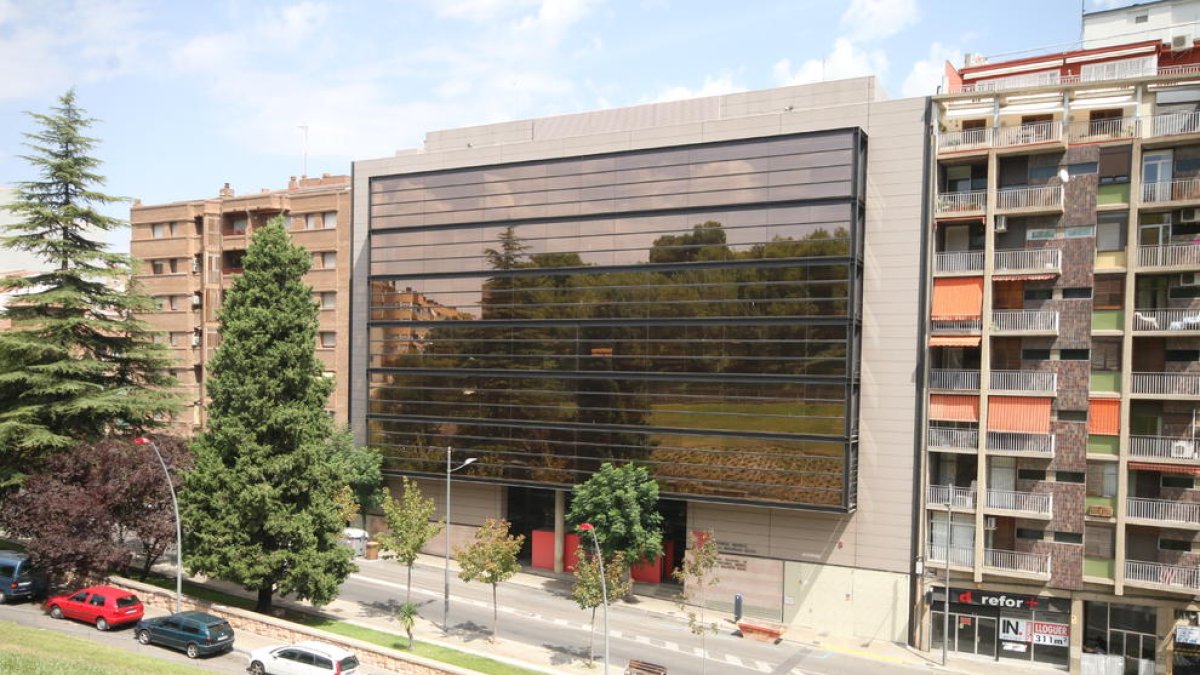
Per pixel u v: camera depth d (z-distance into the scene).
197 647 30.95
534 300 47.88
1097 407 36.34
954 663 37.16
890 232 40.34
